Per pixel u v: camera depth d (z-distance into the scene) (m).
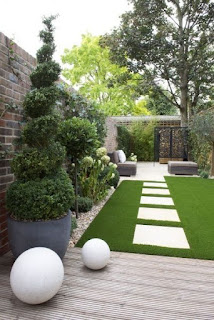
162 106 20.14
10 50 2.56
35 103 2.31
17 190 2.19
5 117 2.52
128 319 1.58
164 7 11.33
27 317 1.61
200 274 2.13
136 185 6.41
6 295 1.84
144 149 12.63
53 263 1.74
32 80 2.46
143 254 2.53
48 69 2.37
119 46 11.83
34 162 2.24
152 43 11.37
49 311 1.66
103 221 3.56
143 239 2.93
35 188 2.19
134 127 12.61
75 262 2.34
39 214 2.15
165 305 1.72
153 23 11.72
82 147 3.54
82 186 4.46
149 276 2.09
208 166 8.02
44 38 2.50
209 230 3.22
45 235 2.13
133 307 1.70
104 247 2.21
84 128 3.52
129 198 5.00
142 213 3.97
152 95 13.02
